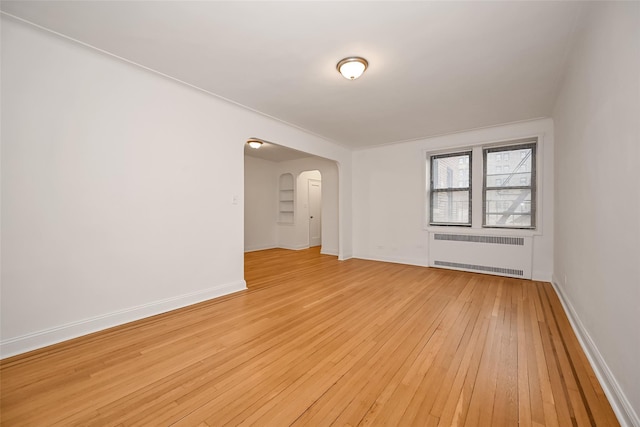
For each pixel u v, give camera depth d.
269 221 7.74
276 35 2.17
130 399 1.57
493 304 3.13
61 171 2.24
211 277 3.35
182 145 3.05
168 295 2.95
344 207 5.94
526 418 1.42
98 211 2.45
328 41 2.25
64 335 2.24
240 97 3.35
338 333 2.41
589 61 1.96
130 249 2.65
